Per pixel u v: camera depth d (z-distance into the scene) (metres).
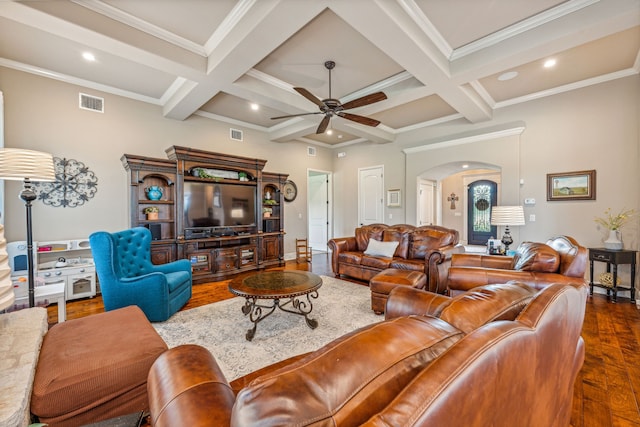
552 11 2.57
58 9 2.33
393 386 0.62
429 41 2.87
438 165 5.59
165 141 4.69
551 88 4.19
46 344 1.51
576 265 2.27
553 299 0.90
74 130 3.85
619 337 2.57
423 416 0.48
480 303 1.06
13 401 1.00
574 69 3.64
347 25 2.74
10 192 3.41
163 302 2.89
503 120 4.72
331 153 7.73
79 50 3.18
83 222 3.91
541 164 4.37
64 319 2.55
